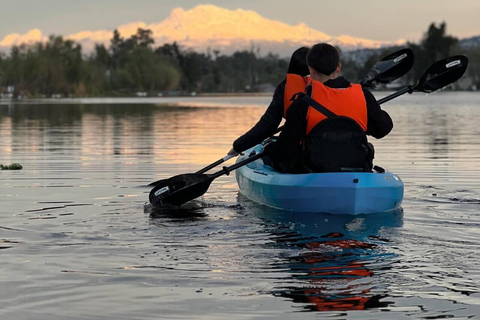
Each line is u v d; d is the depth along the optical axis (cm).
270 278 416
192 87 15900
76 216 614
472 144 1430
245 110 3750
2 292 392
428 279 412
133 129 2045
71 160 1126
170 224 580
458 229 551
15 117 2962
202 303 374
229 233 545
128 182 852
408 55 778
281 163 705
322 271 430
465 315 356
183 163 1081
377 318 352
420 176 904
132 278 418
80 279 416
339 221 596
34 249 488
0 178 890
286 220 601
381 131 661
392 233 538
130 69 12450
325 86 639
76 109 4062
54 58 9569
